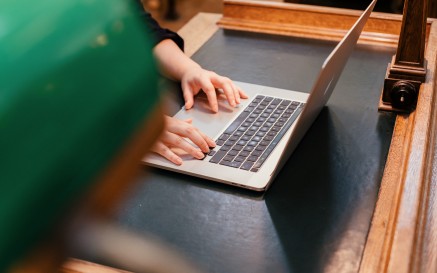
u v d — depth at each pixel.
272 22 2.01
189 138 1.32
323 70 1.06
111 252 0.90
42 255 0.18
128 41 0.20
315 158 1.30
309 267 0.98
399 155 1.31
